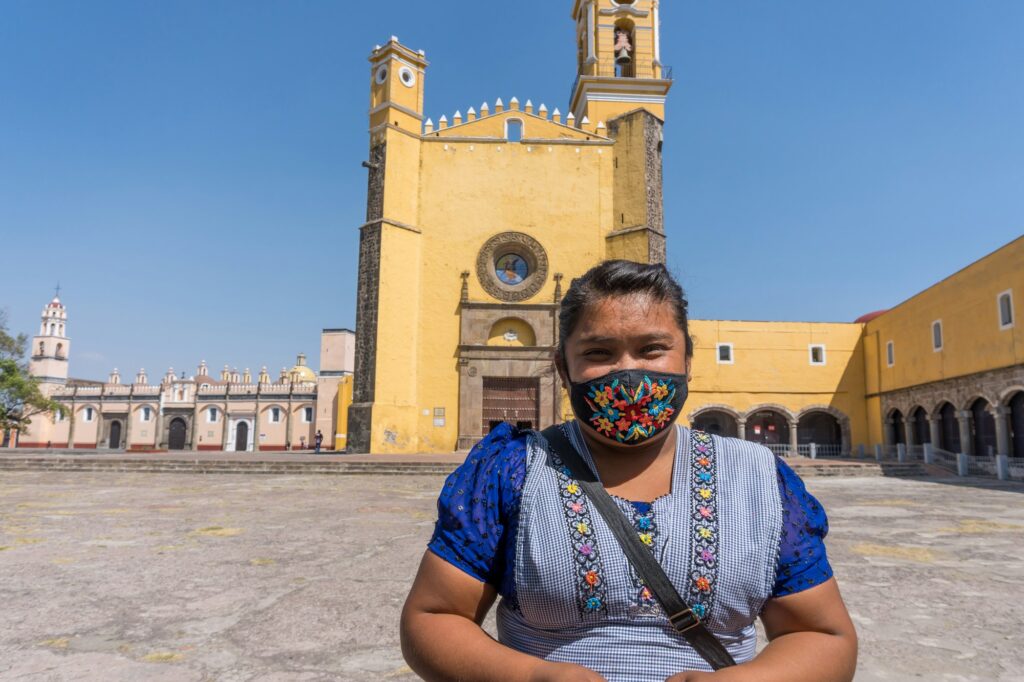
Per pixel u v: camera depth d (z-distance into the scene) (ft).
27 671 12.11
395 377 86.74
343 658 12.94
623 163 93.56
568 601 4.57
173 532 27.58
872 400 110.83
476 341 89.25
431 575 4.87
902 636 14.74
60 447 193.36
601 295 5.23
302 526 29.55
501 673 4.22
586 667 4.50
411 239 90.53
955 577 20.42
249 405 178.91
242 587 18.35
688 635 4.49
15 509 35.40
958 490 52.80
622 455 5.14
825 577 4.75
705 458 5.14
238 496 43.34
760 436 115.96
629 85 107.86
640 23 112.68
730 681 4.04
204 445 180.34
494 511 4.90
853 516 35.01
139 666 12.42
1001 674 12.54
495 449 5.24
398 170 90.53
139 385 191.21
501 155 93.91
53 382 207.21
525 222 92.53
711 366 111.45
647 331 5.05
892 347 103.60
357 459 72.54
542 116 97.91
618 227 92.48
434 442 87.86
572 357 5.29
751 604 4.67
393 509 36.22
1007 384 72.69
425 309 90.48
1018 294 70.54
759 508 4.81
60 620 15.25
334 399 172.14
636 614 4.58
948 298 86.17
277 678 11.91
